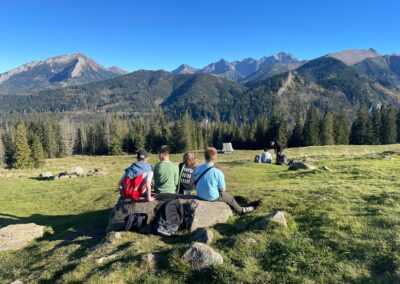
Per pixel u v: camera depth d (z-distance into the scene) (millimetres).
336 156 33938
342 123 113250
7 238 11875
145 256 8422
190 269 7852
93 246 10117
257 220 10602
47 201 21297
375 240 8398
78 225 13461
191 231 10352
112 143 137125
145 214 10945
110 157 125625
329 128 109562
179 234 10367
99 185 26672
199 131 143000
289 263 7734
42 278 8531
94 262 8719
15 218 16875
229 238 9281
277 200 12797
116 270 8094
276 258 8023
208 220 10719
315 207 11477
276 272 7480
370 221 9664
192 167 13617
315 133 109250
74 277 8133
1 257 11047
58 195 23047
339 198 12414
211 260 7926
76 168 39219
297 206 11797
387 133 109375
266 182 19047
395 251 7750
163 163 12500
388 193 12758
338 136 111938
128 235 10438
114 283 7680
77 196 21828
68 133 156500
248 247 8602
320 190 13953
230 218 11141
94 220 13828
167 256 8469
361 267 7375
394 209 10664
